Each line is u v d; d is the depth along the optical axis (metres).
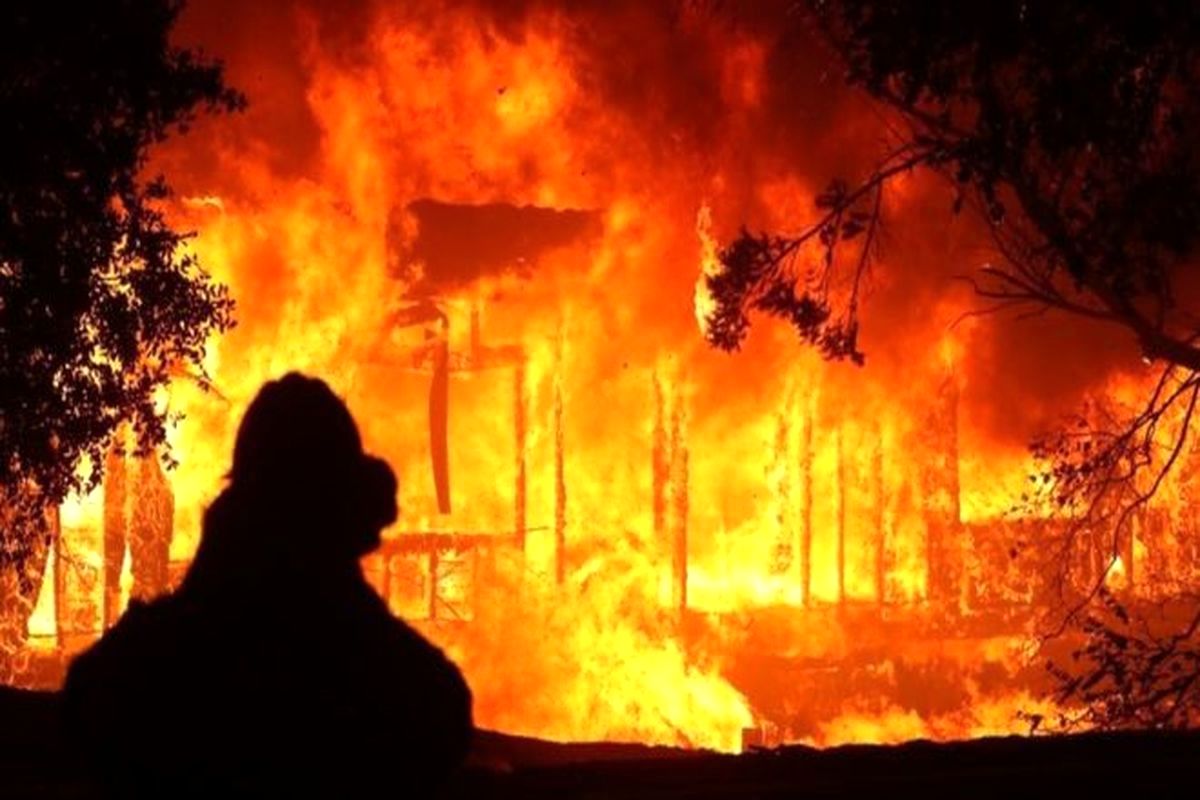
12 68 15.23
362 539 3.95
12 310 15.62
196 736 3.75
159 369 16.97
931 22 12.77
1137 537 39.44
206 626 3.82
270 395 3.96
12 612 33.53
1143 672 16.86
